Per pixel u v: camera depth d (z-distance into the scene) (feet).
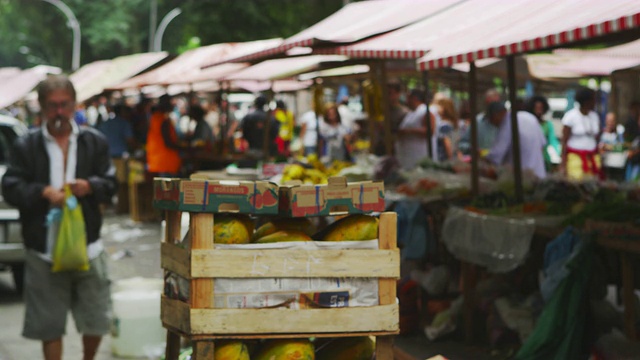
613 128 63.82
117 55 289.74
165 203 12.87
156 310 27.89
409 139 45.09
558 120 88.58
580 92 54.75
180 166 67.05
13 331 32.35
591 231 23.04
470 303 29.14
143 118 87.25
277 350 12.77
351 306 12.78
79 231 21.83
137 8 286.87
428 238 31.01
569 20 20.25
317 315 12.65
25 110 137.49
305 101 102.12
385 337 12.99
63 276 22.17
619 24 17.69
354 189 12.85
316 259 12.65
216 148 69.92
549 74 58.03
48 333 22.07
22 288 39.42
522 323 26.63
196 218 12.39
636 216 23.71
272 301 12.56
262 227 13.32
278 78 51.26
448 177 34.17
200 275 12.36
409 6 35.76
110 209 80.48
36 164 22.07
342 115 75.36
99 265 22.48
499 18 25.95
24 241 22.12
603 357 22.40
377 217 13.15
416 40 29.66
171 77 60.85
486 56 21.75
